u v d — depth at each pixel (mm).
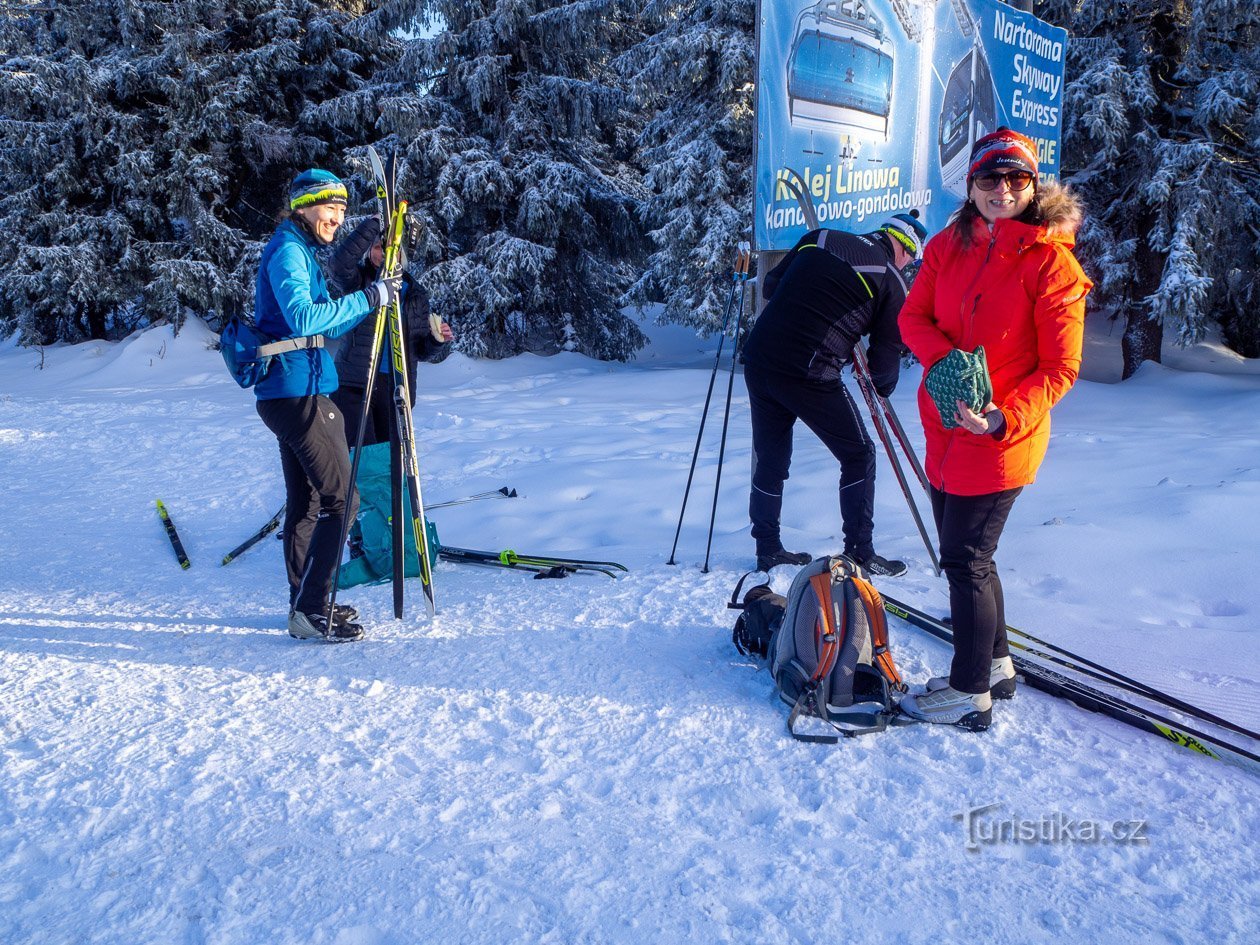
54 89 17406
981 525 2611
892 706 2775
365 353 4605
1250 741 2643
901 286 3789
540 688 3035
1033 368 2568
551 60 16578
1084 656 3234
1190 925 1870
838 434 3926
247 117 17688
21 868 2104
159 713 2895
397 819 2279
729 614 3658
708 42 13695
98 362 17266
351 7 19781
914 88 5316
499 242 15688
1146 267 12383
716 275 14258
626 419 9414
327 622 3473
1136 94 11719
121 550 5012
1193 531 4328
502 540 4953
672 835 2211
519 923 1888
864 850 2133
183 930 1878
